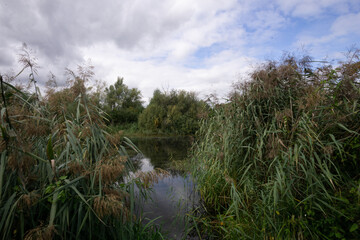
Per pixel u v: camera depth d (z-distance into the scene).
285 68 3.61
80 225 2.07
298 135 2.82
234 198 3.22
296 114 3.12
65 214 1.97
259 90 3.76
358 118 2.62
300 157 2.52
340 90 2.86
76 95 2.68
